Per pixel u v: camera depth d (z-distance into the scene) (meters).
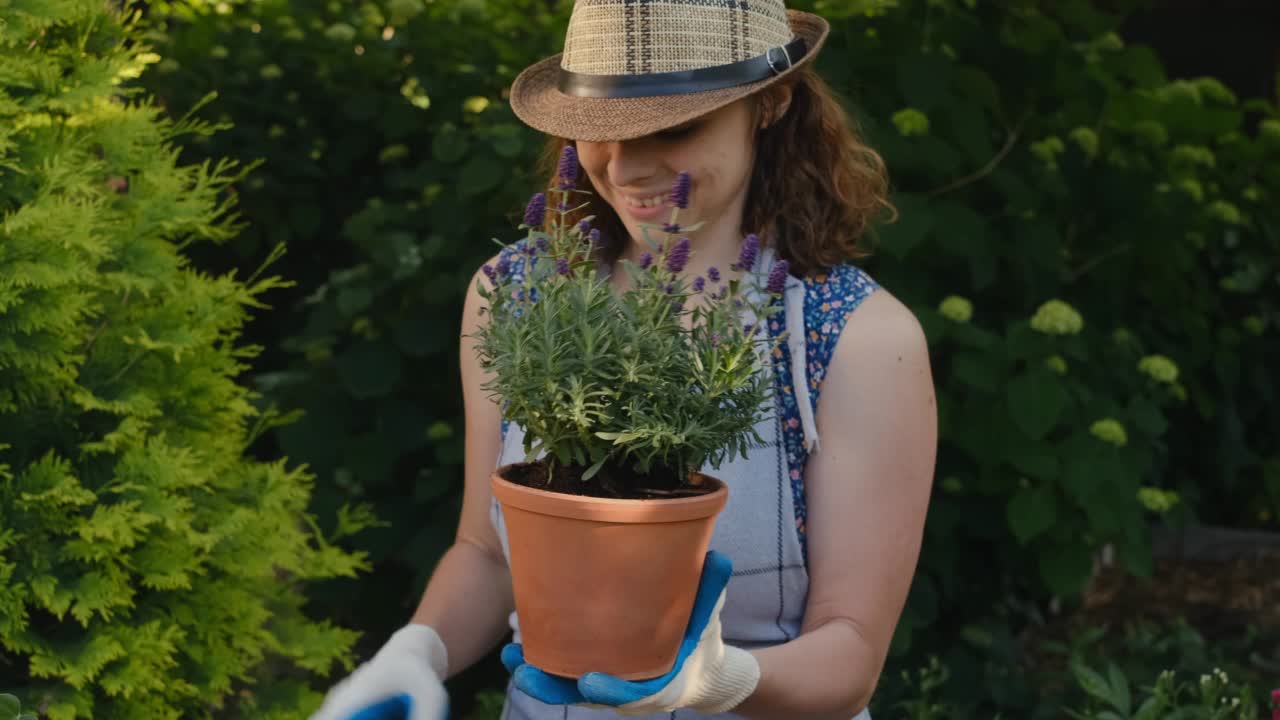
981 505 3.68
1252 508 5.50
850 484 1.52
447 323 3.74
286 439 3.77
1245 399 5.30
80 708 2.41
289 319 4.75
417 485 3.68
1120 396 4.01
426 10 4.36
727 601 1.55
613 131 1.41
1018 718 3.52
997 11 4.06
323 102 4.54
